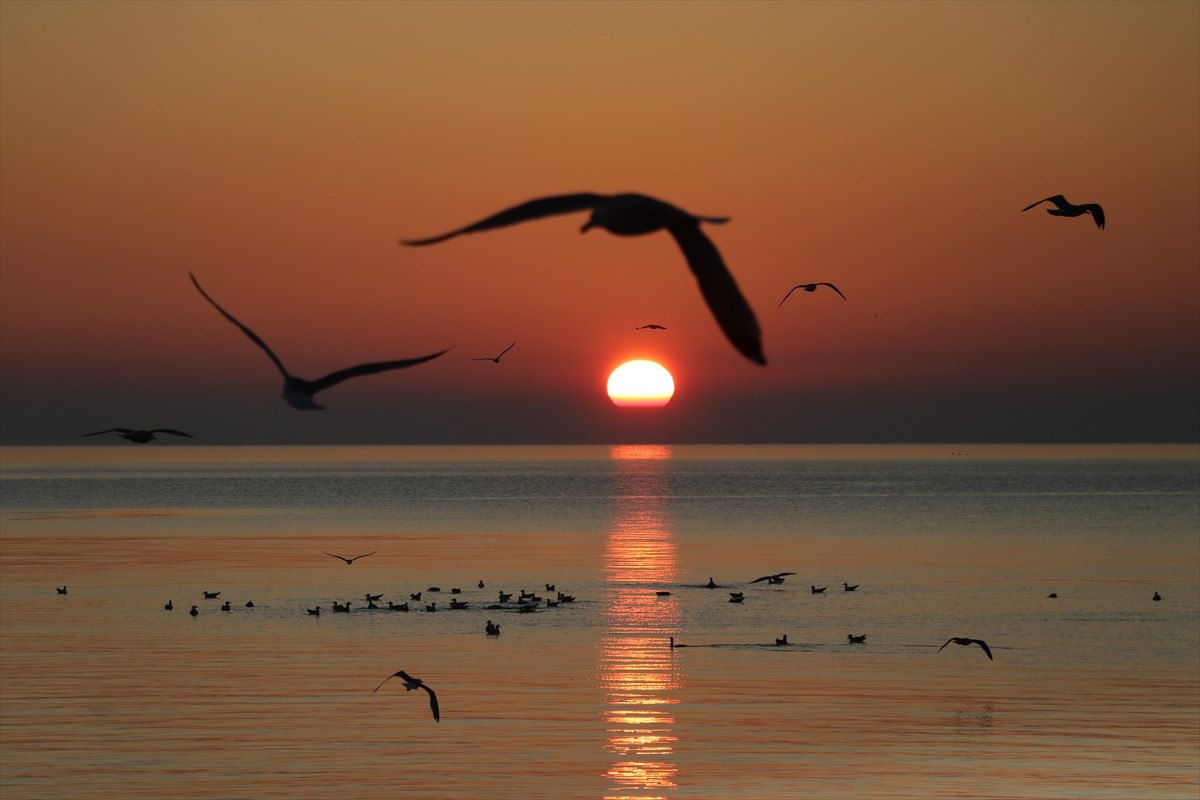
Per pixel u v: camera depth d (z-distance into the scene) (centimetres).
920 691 5528
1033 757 4394
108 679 5800
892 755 4422
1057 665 6153
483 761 4362
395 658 6372
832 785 4066
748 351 459
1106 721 4931
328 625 7531
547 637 7062
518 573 10531
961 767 4259
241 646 6750
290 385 636
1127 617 7794
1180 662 6209
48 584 9675
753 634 7156
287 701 5338
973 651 6556
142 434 1664
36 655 6462
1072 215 1950
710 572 10575
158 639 6981
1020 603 8475
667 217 482
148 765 4288
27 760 4366
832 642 6869
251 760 4369
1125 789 4000
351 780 4109
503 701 5347
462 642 6881
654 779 4131
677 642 6881
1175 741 4597
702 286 472
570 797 3944
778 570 10700
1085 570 10606
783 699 5381
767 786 4069
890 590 9250
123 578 10094
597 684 5706
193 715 5056
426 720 4981
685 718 5022
